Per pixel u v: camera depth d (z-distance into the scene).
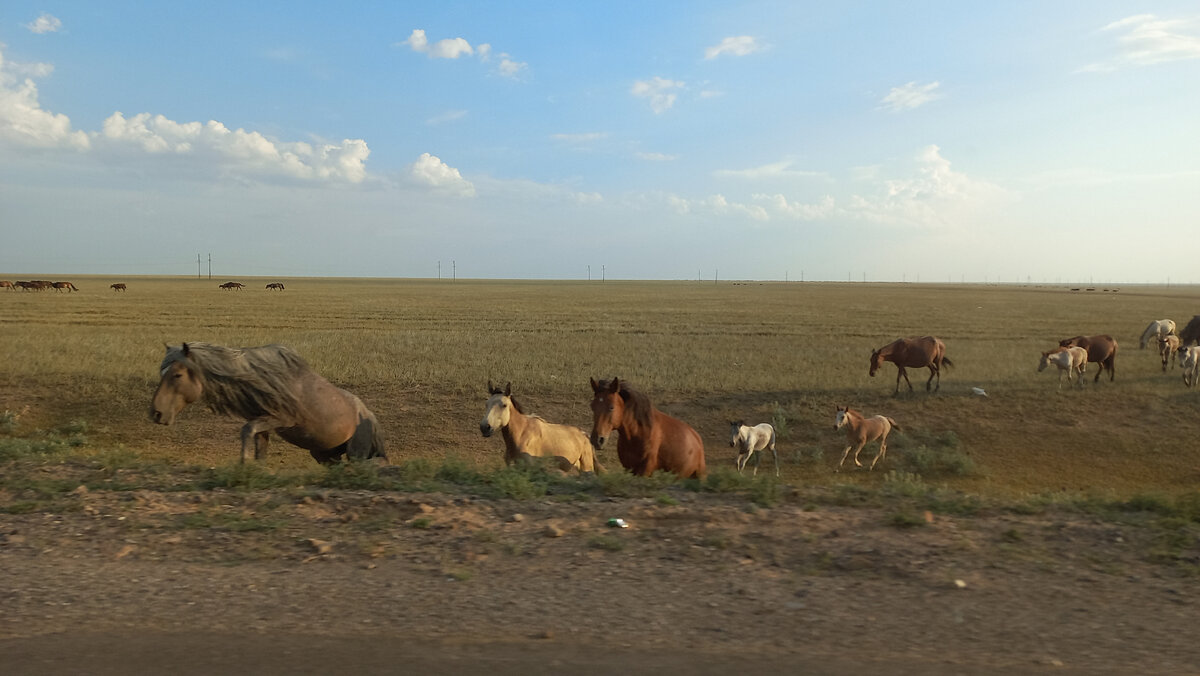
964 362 29.33
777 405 20.58
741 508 6.74
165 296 84.81
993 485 15.34
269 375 10.35
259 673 3.41
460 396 21.72
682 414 20.78
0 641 3.79
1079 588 4.68
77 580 4.77
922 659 3.62
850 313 64.00
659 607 4.32
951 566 5.06
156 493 7.23
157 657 3.59
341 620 4.09
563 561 5.20
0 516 6.36
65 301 68.50
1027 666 3.55
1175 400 21.08
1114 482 15.54
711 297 102.94
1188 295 132.50
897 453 17.75
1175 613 4.28
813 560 5.22
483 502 6.84
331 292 111.31
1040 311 69.94
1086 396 21.75
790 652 3.69
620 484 7.46
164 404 9.81
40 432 17.78
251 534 5.83
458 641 3.79
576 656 3.61
